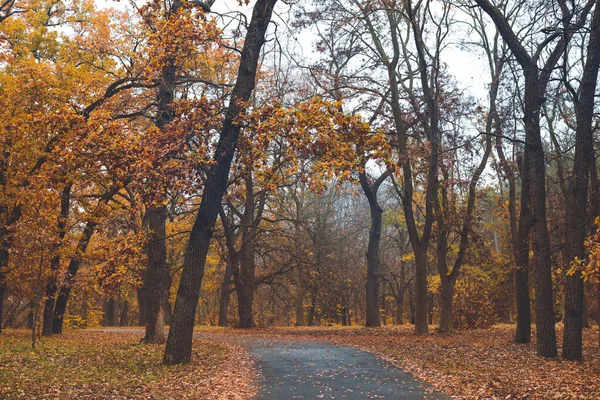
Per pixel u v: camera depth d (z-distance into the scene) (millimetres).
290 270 39312
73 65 26234
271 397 10766
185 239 43000
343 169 13078
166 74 20438
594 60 15273
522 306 21562
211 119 14445
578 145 15445
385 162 13523
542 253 16422
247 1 15273
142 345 20062
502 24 17000
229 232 35438
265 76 26938
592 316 42656
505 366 14367
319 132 13125
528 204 21656
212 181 14984
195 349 19109
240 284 36875
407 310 60531
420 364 15117
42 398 9898
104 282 15250
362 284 52219
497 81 24188
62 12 27984
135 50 25609
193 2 14867
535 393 10477
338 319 54469
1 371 12500
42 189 18500
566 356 15383
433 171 26109
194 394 10836
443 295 28531
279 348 20875
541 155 16688
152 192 14141
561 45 19141
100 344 20938
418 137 27234
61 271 21406
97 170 14898
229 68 23422
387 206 53344
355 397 10711
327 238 45750
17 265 23453
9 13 24719
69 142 14789
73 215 26688
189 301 14922
